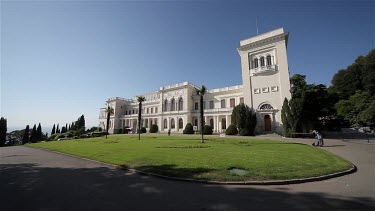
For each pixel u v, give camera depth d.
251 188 7.23
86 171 10.77
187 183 8.04
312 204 5.64
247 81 43.72
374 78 39.91
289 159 12.00
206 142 24.81
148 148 19.50
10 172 10.82
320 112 36.06
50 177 9.44
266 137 32.97
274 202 5.81
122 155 15.41
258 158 12.42
